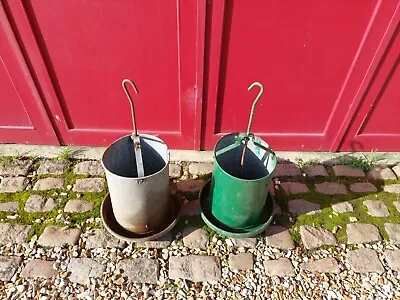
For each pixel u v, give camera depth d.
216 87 2.55
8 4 2.10
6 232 2.45
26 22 2.19
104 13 2.17
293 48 2.36
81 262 2.33
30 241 2.41
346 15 2.19
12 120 2.84
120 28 2.25
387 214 2.67
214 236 2.50
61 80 2.54
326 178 2.88
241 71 2.49
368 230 2.57
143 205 2.20
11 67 2.43
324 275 2.34
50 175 2.80
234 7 2.15
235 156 2.44
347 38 2.30
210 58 2.38
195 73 2.47
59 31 2.26
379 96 2.66
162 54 2.39
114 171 2.29
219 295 2.23
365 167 2.96
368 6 2.14
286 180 2.85
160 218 2.41
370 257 2.44
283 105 2.71
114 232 2.39
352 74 2.49
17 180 2.76
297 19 2.21
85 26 2.24
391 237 2.55
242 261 2.38
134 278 2.27
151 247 2.42
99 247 2.40
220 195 2.31
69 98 2.66
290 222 2.60
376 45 2.32
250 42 2.32
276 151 3.05
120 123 2.85
